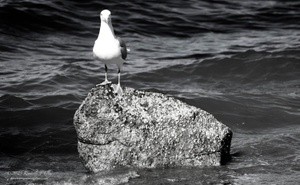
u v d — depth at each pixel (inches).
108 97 421.7
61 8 876.0
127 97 424.2
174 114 424.5
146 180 403.5
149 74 673.6
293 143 494.0
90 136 421.7
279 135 514.6
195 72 690.8
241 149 477.7
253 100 604.7
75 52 751.7
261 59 719.1
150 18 903.7
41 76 647.8
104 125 419.8
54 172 434.3
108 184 397.7
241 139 506.6
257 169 432.1
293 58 725.9
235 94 621.3
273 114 572.1
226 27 907.4
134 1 958.4
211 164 431.8
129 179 404.5
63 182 405.4
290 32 889.5
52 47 764.0
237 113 575.5
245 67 704.4
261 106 590.2
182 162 427.2
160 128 422.3
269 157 461.7
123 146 421.1
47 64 693.3
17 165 452.4
